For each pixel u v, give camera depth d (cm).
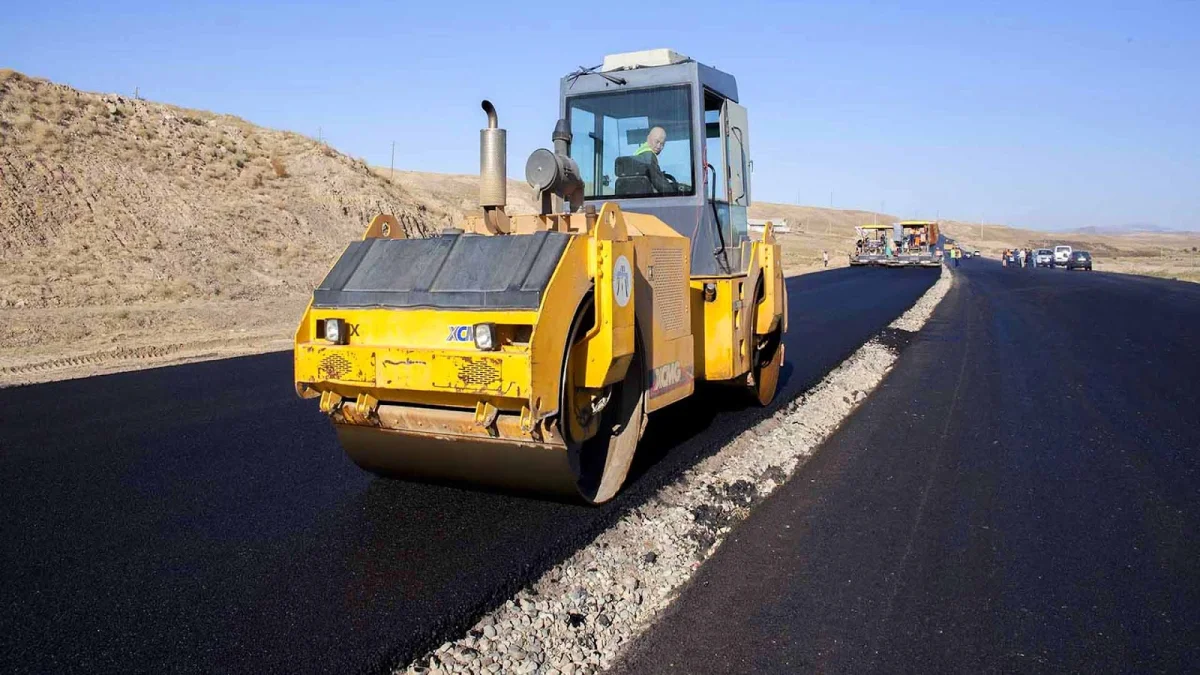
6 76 2391
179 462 603
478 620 375
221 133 2936
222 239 2141
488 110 495
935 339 1401
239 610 373
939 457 657
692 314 661
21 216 1816
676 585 422
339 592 391
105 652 337
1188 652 358
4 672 320
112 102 2630
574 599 397
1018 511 531
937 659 351
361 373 440
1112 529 500
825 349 1246
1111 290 2780
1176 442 704
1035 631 375
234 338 1359
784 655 353
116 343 1272
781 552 463
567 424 446
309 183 2848
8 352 1159
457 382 416
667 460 616
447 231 475
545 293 412
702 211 654
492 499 519
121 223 1983
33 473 574
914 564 447
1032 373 1052
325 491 536
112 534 462
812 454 664
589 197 695
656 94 670
